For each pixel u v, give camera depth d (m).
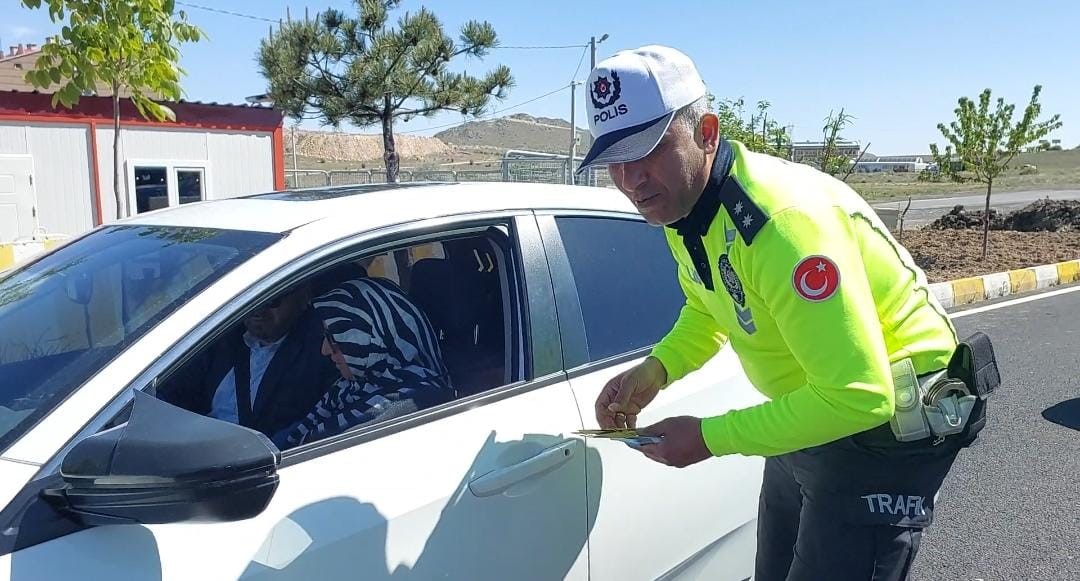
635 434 1.73
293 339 1.98
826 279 1.50
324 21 15.00
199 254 1.76
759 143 12.15
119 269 1.83
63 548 1.29
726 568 2.44
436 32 15.40
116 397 1.44
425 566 1.66
